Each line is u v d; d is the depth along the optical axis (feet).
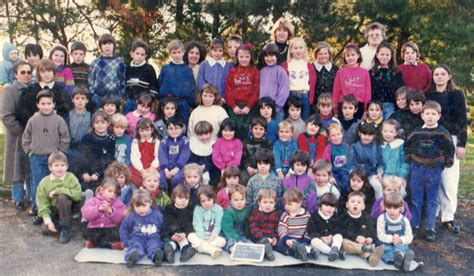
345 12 32.45
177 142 21.29
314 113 22.90
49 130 20.02
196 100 23.02
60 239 18.49
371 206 19.89
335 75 22.80
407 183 20.31
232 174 19.20
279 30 23.73
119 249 17.79
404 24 32.35
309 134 21.12
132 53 23.30
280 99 22.26
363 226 17.84
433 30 33.22
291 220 18.02
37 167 20.11
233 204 18.20
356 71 22.17
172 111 21.97
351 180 19.58
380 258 17.24
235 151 21.27
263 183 19.53
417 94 20.58
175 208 17.99
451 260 17.79
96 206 17.67
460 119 20.34
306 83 22.58
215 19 32.50
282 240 17.70
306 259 16.94
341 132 20.93
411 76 22.07
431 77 22.08
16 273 15.93
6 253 17.43
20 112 20.95
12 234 19.12
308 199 19.27
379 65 22.21
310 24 31.94
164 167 20.84
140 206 17.04
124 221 17.33
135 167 20.70
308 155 19.49
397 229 17.39
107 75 22.63
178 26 33.17
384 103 22.16
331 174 20.16
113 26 34.86
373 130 20.49
